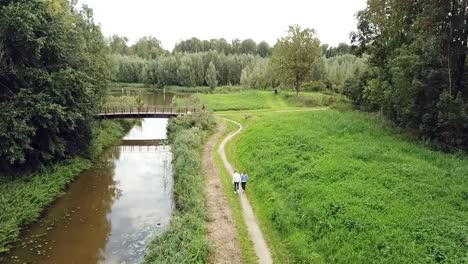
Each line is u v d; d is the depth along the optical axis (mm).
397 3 34125
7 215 23562
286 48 72312
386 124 38344
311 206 21047
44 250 21516
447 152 29547
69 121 34906
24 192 27047
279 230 20906
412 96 31938
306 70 74125
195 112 51812
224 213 23375
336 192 21812
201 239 19141
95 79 45094
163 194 30578
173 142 42625
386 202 20062
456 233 16500
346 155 27719
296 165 27234
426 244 16141
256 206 24516
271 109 65000
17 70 29062
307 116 45844
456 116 28203
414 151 28766
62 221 25422
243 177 26906
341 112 49719
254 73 105875
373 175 23469
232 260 18250
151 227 24562
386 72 41406
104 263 20188
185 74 128625
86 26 48906
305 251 18031
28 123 29125
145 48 170875
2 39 28047
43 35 31781
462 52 30016
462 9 29109
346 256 16703
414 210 18922
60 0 37438
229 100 72812
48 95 30047
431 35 30328
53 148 32719
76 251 21469
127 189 31938
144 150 46438
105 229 24297
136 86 136000
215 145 41156
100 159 41688
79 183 33406
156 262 17406
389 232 17328
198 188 26344
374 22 40250
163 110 56938
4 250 21188
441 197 20453
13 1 29094
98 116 51375
